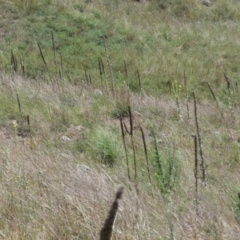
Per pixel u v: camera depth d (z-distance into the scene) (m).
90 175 6.32
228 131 9.73
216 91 16.28
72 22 19.45
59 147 8.24
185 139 8.84
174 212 5.23
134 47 19.00
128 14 22.31
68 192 5.55
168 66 17.58
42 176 6.03
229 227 4.95
